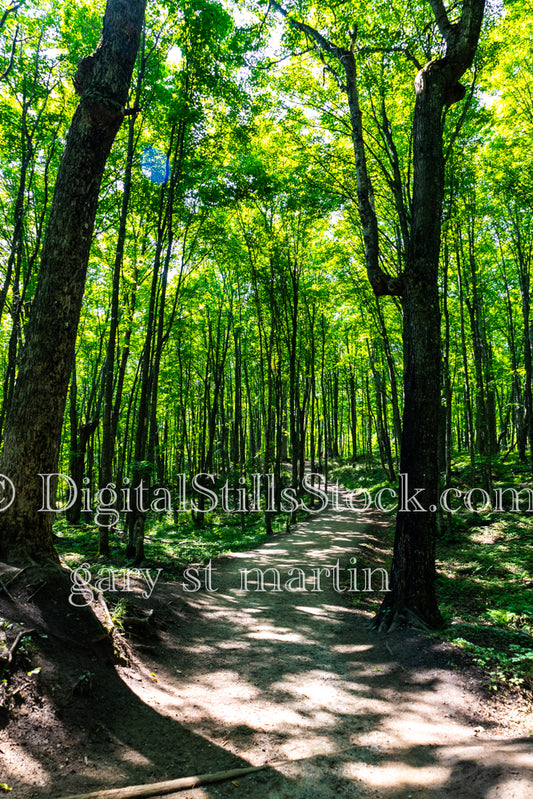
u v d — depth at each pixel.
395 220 12.62
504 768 2.90
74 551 10.16
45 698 3.45
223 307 20.64
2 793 2.64
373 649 5.60
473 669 4.61
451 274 15.01
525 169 11.81
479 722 3.83
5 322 14.70
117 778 2.99
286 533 15.65
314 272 19.59
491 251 16.22
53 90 10.33
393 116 11.09
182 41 9.24
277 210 15.41
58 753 3.08
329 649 5.79
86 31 9.58
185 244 12.93
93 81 4.95
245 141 11.12
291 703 4.35
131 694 4.10
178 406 24.62
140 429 9.83
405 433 6.44
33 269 12.67
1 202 11.93
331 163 11.62
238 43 8.98
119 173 11.09
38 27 9.62
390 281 6.82
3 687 3.33
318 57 9.27
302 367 23.48
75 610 4.50
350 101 7.45
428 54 9.20
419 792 2.91
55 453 4.84
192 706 4.23
